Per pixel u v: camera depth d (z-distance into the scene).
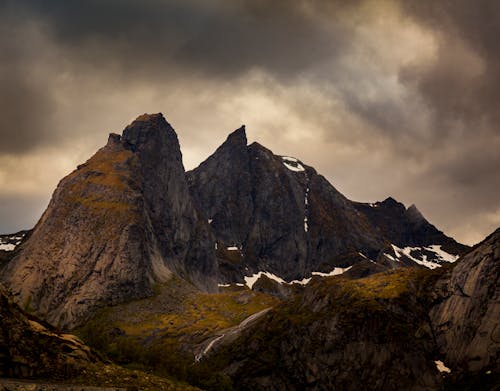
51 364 81.94
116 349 163.12
